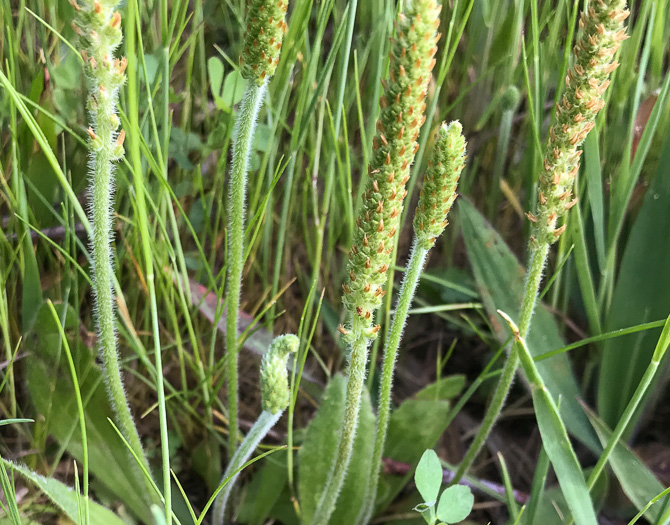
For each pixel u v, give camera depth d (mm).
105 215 140
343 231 249
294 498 204
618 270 244
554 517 196
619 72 219
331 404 202
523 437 252
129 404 226
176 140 220
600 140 228
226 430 224
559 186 148
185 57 241
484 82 256
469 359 274
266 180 224
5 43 205
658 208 216
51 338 190
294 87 242
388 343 164
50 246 217
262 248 235
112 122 130
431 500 155
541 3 248
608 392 228
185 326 225
